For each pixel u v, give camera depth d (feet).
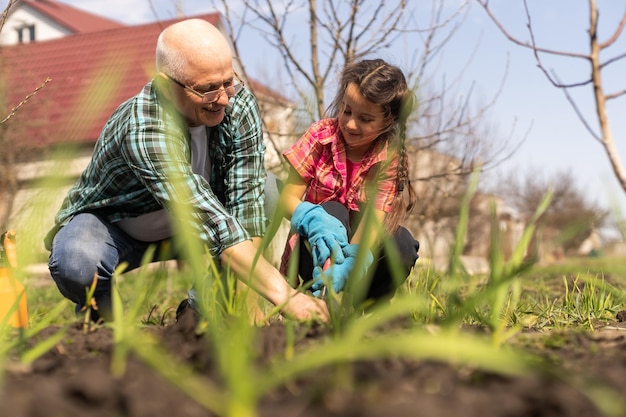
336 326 6.54
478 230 49.62
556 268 6.61
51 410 4.04
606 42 10.06
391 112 10.30
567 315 10.00
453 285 6.37
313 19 18.83
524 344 6.77
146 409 4.12
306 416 4.02
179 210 6.10
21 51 38.99
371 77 9.92
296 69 18.86
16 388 4.65
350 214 11.40
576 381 4.61
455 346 4.13
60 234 11.06
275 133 19.53
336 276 9.54
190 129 10.61
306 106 18.12
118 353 5.21
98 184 11.01
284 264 11.58
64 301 6.68
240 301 7.52
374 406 4.17
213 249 9.28
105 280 10.93
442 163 32.04
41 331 7.75
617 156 10.04
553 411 4.12
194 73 9.50
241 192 11.02
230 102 10.79
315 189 11.18
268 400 4.49
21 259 5.24
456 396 4.34
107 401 4.24
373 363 5.20
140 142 9.70
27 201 5.23
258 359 5.55
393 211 10.81
